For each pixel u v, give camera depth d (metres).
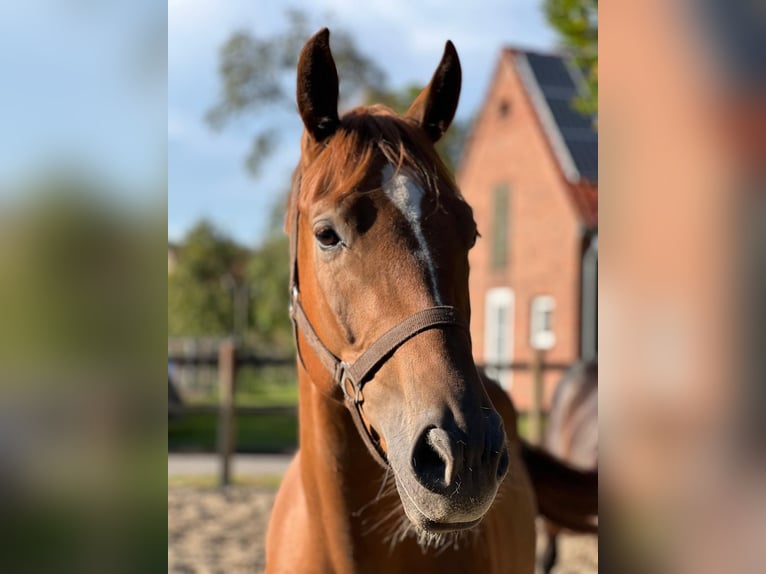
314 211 1.65
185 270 29.50
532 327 16.36
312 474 1.89
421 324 1.52
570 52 5.08
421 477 1.40
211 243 30.02
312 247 1.72
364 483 1.82
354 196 1.60
